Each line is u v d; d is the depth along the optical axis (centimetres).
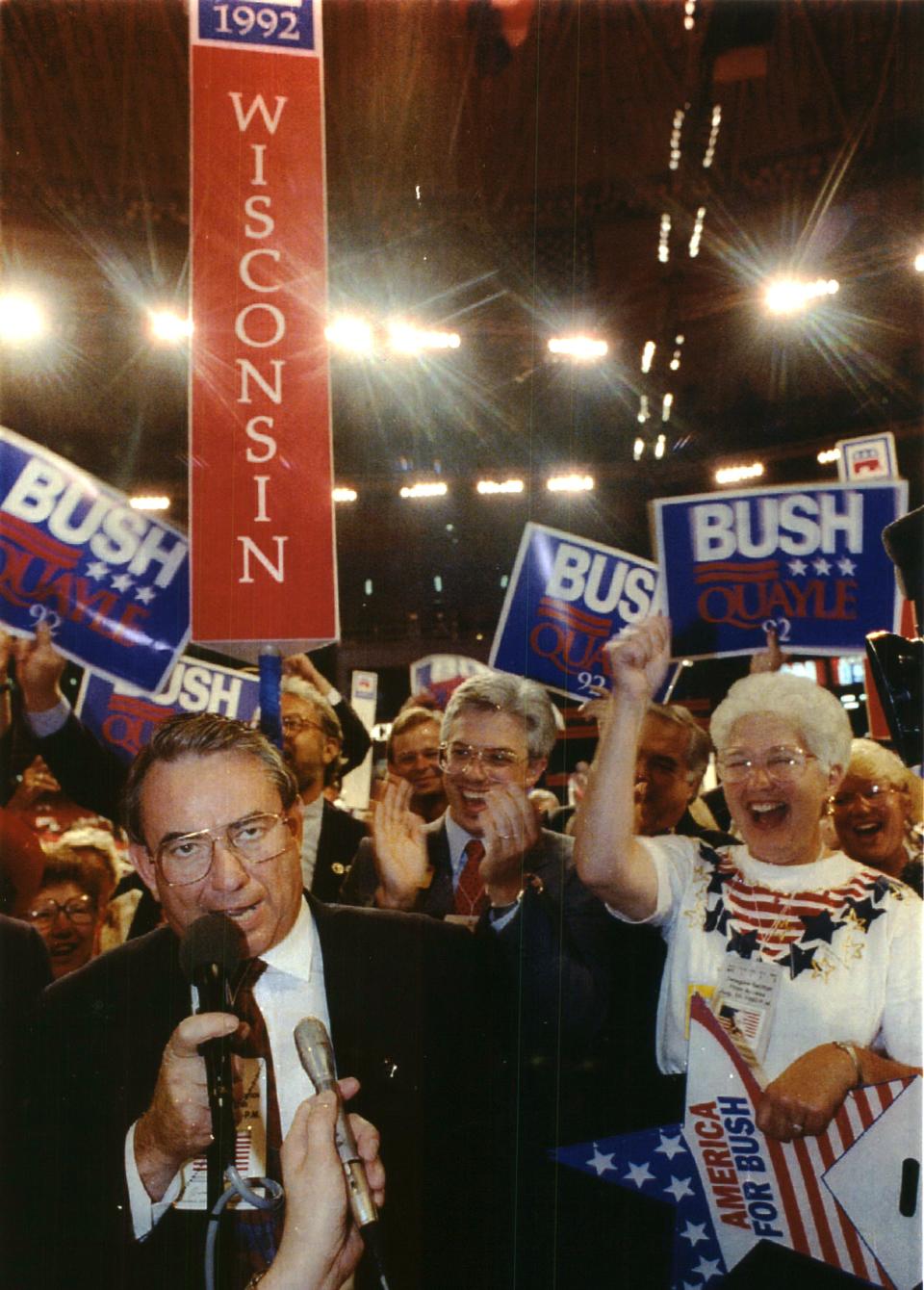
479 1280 214
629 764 230
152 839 205
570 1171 220
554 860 230
